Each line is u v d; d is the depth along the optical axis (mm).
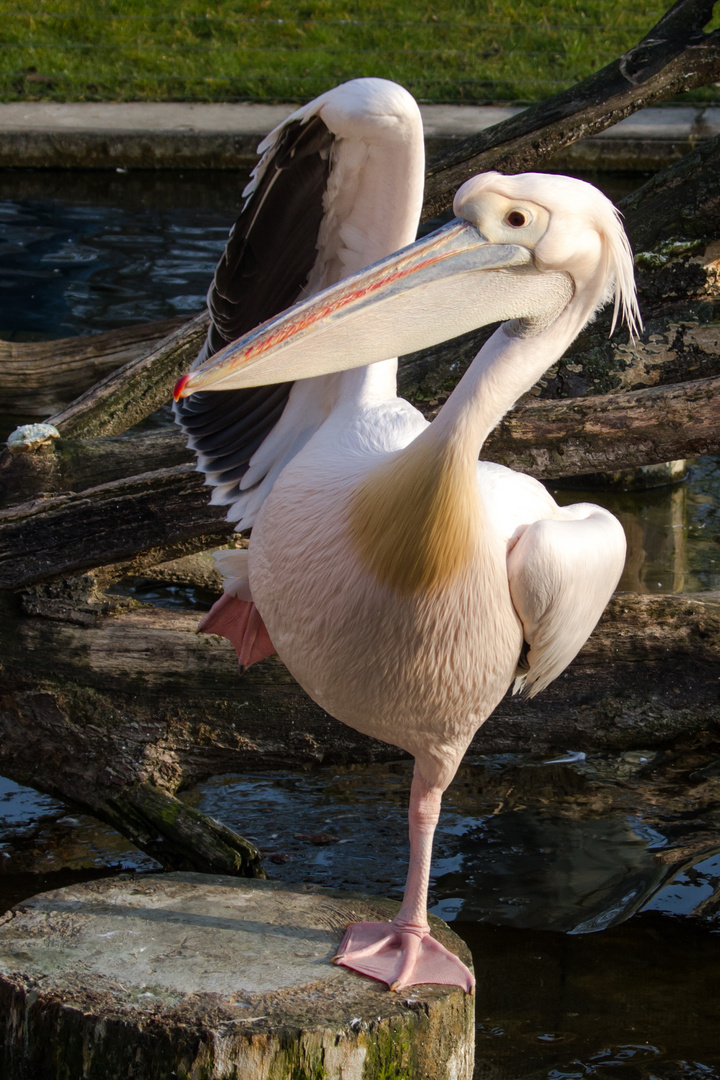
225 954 3910
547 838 5840
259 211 4121
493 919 5246
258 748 5637
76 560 5555
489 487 4023
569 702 5465
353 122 3803
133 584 8281
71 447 6574
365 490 3688
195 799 6176
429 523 3539
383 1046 3557
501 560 3729
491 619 3707
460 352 6285
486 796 6203
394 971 3814
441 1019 3680
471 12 21250
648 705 5406
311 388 4574
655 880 5508
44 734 5695
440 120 17156
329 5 21328
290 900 4301
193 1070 3436
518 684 4309
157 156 16219
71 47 19062
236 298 4395
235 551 4715
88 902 4230
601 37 20438
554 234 3457
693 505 9602
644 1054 4445
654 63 6871
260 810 6086
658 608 5352
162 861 5457
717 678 5352
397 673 3736
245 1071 3451
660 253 6246
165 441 6500
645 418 5047
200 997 3643
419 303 3490
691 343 6203
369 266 3496
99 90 17969
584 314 3613
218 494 4852
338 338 3447
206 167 16328
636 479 9797
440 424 3543
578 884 5480
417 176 4008
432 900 5363
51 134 15953
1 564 5605
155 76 18359
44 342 9656
